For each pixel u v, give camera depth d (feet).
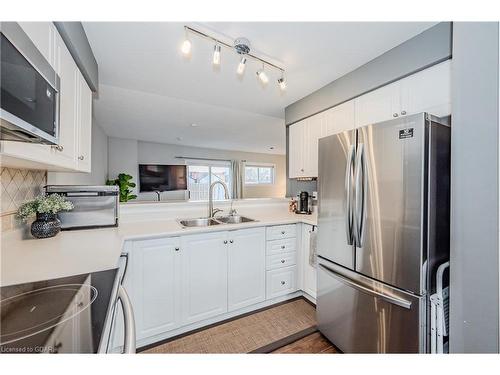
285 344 5.56
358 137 4.72
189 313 5.94
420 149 3.74
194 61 5.93
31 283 2.77
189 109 9.87
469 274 3.21
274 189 25.23
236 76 6.77
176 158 19.61
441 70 4.72
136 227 6.08
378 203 4.33
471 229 3.19
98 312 2.19
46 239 4.72
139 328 5.32
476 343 3.13
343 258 5.10
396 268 4.07
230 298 6.57
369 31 4.82
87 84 5.35
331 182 5.45
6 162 3.48
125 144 16.89
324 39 5.07
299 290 8.01
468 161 3.22
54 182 6.72
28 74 2.36
